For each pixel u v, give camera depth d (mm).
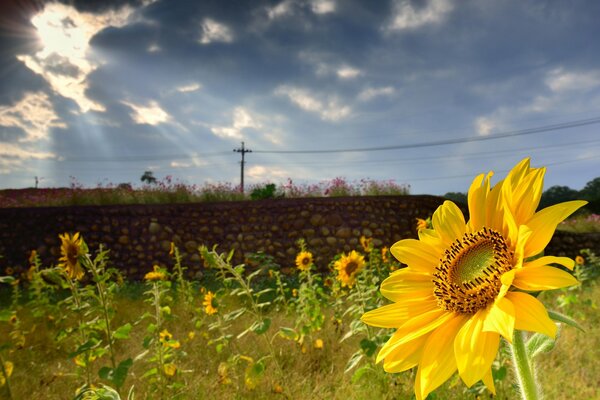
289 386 4059
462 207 13359
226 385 4156
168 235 12078
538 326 902
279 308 7367
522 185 1110
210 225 12289
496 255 1109
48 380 4484
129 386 4363
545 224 1041
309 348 5062
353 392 3688
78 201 14484
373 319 1232
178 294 8461
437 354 1094
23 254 11383
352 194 15617
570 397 3615
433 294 1249
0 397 4066
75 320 6371
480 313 1076
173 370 4078
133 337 5855
